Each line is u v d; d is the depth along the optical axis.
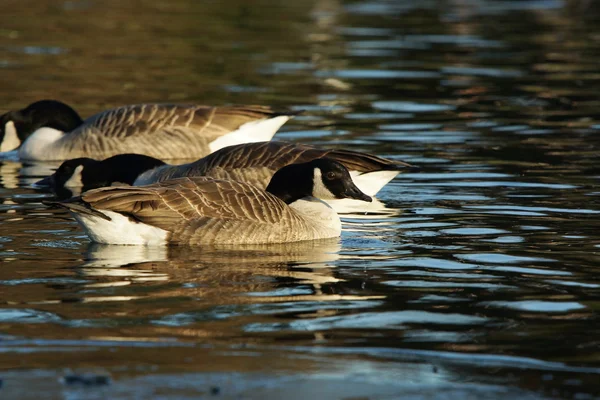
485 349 9.38
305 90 28.27
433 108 25.81
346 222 15.30
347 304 10.76
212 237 13.59
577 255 12.95
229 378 8.60
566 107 25.70
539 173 18.53
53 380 8.52
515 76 30.53
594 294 11.17
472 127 23.31
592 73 30.92
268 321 10.12
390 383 8.55
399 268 12.38
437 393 8.37
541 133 22.50
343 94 27.75
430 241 13.90
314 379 8.61
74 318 10.15
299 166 15.16
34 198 17.34
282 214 14.01
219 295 11.05
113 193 13.30
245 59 33.22
